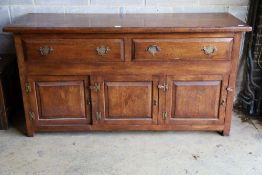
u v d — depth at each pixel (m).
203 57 2.06
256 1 2.41
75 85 2.14
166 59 2.06
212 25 1.99
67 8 2.49
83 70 2.09
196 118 2.24
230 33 2.00
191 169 1.97
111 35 2.00
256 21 2.45
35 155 2.11
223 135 2.30
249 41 2.52
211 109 2.21
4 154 2.12
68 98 2.18
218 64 2.08
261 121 2.52
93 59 2.06
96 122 2.25
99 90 2.15
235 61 2.08
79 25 2.01
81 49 2.04
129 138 2.29
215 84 2.14
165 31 1.95
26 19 2.22
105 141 2.25
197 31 1.96
